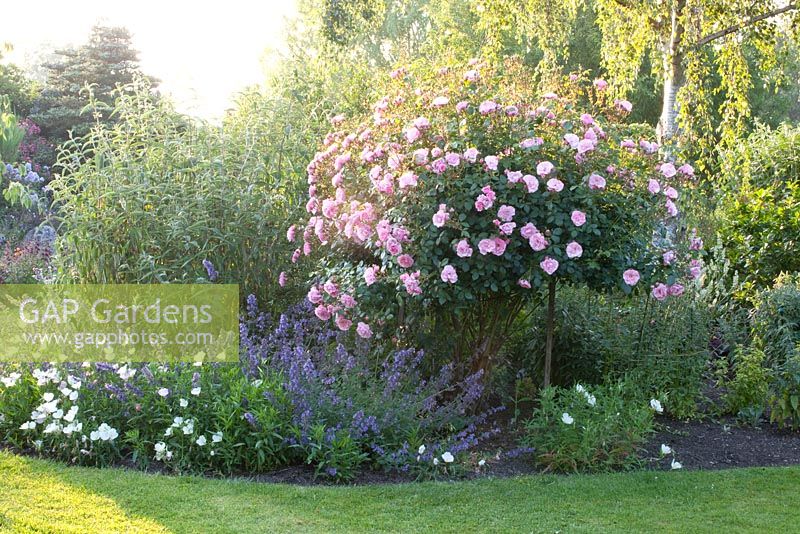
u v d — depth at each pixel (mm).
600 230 4473
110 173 5965
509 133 4543
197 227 5676
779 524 3471
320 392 4320
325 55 11203
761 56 9148
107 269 5793
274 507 3514
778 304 5895
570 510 3584
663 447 4348
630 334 5340
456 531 3322
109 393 4332
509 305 5035
